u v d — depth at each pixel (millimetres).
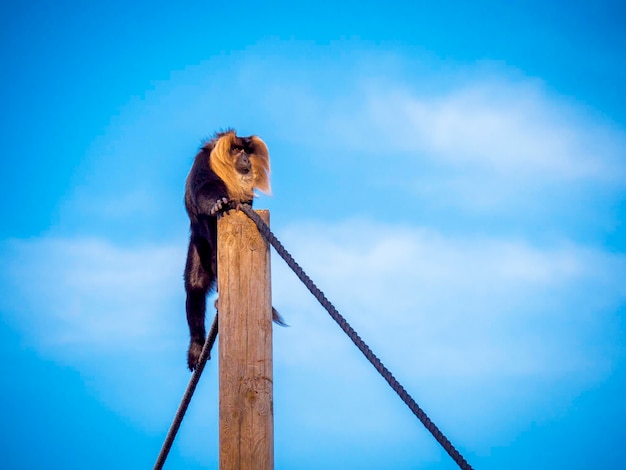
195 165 12414
